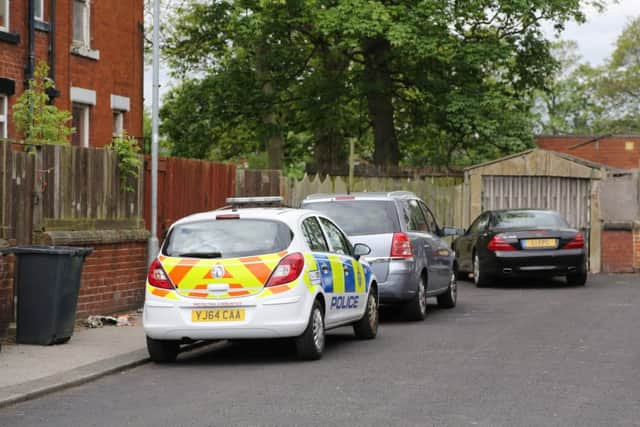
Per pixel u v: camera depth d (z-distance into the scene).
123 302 17.12
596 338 14.21
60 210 15.20
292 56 40.16
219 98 41.09
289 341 14.64
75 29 23.55
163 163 18.58
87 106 23.80
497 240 23.66
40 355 12.45
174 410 9.16
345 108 42.53
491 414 8.84
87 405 9.51
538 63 40.75
